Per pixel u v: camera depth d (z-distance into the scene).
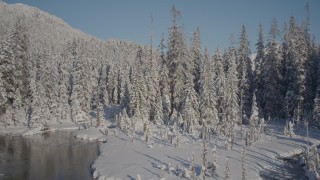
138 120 65.12
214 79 72.94
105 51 167.25
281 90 71.56
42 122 68.50
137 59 81.69
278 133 59.41
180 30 70.56
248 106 73.25
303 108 67.00
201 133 54.81
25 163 42.28
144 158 42.50
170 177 34.03
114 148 49.31
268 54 70.25
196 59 74.56
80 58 82.19
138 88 66.50
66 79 88.50
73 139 60.22
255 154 46.44
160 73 70.06
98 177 35.66
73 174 37.62
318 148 50.06
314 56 73.62
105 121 76.94
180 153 45.28
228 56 79.12
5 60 70.31
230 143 50.28
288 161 44.56
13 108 71.88
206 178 33.97
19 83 73.19
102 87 99.12
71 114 80.19
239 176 35.47
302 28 71.94
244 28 77.75
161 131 57.09
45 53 89.88
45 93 76.94
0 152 48.34
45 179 35.56
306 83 68.06
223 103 64.44
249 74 76.81
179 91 67.69
